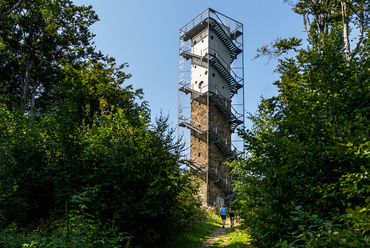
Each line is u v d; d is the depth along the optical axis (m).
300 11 10.74
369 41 5.47
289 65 8.23
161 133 10.19
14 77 22.42
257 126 9.79
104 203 8.29
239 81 30.69
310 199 4.89
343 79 5.23
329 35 6.53
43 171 8.19
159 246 10.25
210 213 19.75
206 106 28.02
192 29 30.14
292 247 3.97
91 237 7.02
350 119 4.79
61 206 7.94
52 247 5.68
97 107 20.94
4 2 17.72
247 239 10.45
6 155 7.80
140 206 8.70
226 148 27.97
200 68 29.48
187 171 10.52
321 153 4.63
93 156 8.86
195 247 10.44
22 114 8.88
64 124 8.38
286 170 5.07
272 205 5.55
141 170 9.23
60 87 9.03
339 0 9.05
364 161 4.23
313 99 5.35
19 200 7.41
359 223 3.24
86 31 22.84
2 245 5.63
